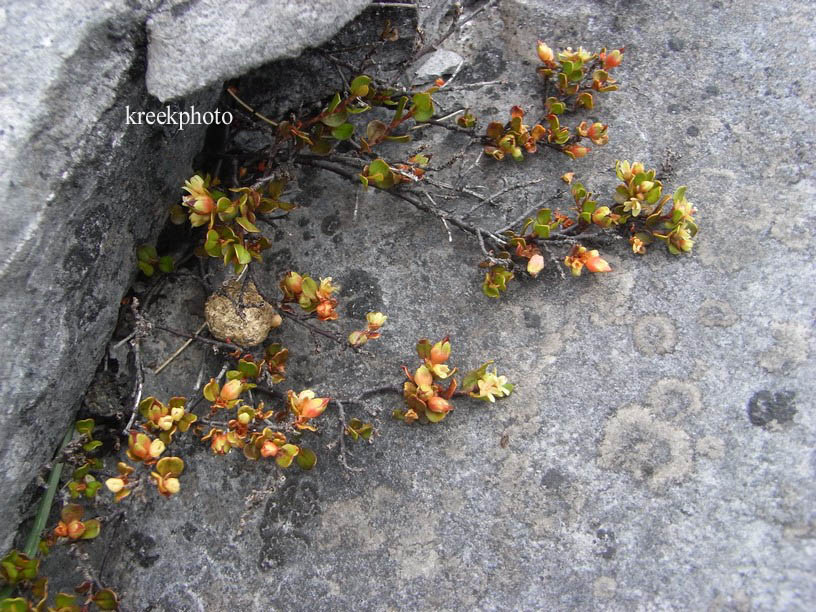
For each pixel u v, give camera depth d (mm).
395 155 363
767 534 276
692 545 279
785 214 330
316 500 303
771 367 302
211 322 315
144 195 307
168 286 338
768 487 282
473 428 308
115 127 273
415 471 303
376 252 342
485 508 295
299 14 271
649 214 329
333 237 346
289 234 347
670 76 369
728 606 268
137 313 302
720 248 327
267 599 292
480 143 363
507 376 314
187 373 326
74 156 263
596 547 284
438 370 303
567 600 278
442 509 297
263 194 337
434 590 286
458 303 330
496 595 282
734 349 307
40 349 274
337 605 288
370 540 295
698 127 355
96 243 286
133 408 305
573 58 362
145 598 296
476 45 392
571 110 368
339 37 331
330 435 312
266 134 360
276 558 297
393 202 352
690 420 298
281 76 336
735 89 362
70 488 294
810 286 314
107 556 302
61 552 302
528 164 359
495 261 318
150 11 259
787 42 368
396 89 347
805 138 345
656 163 351
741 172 342
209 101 311
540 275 331
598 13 386
